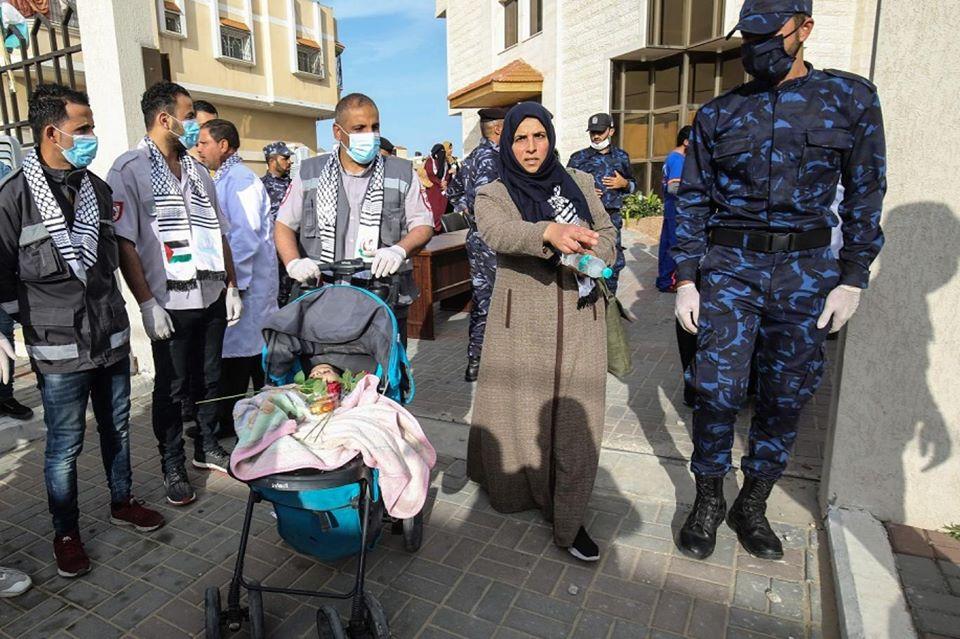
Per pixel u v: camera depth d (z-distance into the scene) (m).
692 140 2.77
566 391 2.94
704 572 2.82
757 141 2.52
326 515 2.40
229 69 27.05
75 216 2.79
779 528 3.11
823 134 2.43
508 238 2.70
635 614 2.57
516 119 2.79
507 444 3.18
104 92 4.87
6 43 5.30
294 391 2.63
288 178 6.79
